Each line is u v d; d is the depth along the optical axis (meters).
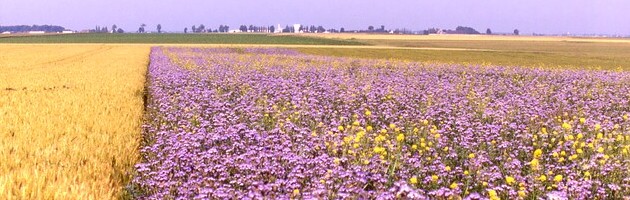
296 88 19.34
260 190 6.71
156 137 10.53
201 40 144.75
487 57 70.50
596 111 16.58
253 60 43.09
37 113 12.20
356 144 9.09
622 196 7.41
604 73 35.78
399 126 12.56
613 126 12.84
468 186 7.77
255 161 8.17
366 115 13.91
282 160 8.37
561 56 77.19
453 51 90.69
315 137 10.11
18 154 7.73
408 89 20.36
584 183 7.58
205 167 7.77
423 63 46.19
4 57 49.31
